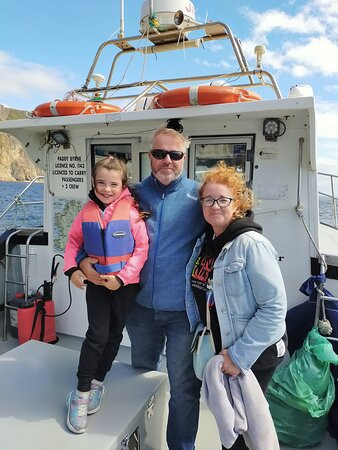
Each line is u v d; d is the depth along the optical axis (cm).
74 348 337
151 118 241
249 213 159
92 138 318
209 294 158
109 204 175
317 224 264
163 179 176
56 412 182
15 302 355
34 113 289
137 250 173
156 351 219
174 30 309
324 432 232
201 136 282
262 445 142
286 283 275
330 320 245
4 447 158
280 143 263
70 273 174
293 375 223
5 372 217
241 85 307
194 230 176
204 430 239
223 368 148
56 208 352
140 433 190
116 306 175
